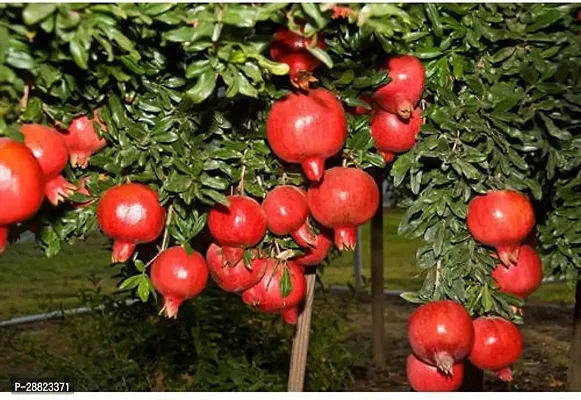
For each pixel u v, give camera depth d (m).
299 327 1.41
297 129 0.86
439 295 1.07
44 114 0.90
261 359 3.26
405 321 4.81
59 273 5.13
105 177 1.00
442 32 0.94
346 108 1.01
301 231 1.02
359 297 5.14
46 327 4.28
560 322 4.63
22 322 4.30
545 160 1.13
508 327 1.08
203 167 0.94
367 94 0.98
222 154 0.96
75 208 1.02
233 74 0.76
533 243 1.24
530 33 0.96
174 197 0.99
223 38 0.75
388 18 0.77
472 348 1.04
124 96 0.93
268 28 0.81
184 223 1.01
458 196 1.03
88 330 3.53
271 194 1.00
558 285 5.43
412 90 0.95
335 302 4.75
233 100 0.96
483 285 1.07
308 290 1.39
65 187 0.89
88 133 0.95
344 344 4.24
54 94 0.86
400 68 0.95
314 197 0.98
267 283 1.07
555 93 0.99
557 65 0.98
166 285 0.99
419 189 1.06
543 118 1.01
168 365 3.06
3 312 4.37
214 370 2.97
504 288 1.08
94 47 0.81
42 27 0.68
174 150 0.95
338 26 0.91
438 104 1.00
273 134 0.88
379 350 4.00
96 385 3.05
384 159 1.05
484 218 0.99
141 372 3.10
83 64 0.71
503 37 0.96
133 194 0.93
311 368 3.38
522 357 4.09
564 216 1.15
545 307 4.93
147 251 1.14
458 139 0.99
